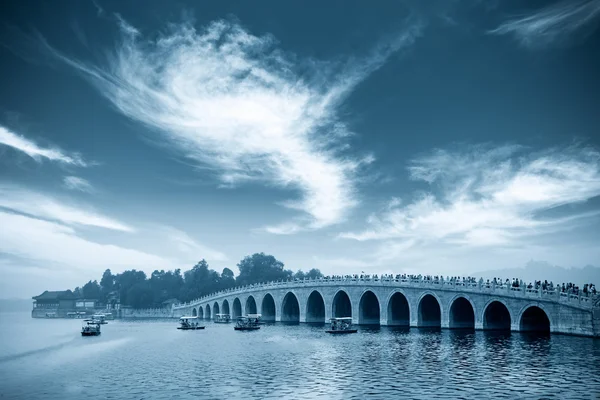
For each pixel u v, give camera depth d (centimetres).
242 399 3731
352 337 7756
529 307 6856
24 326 16712
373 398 3625
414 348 6088
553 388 3691
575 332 6172
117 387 4353
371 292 10219
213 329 11700
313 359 5597
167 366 5478
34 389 4388
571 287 6688
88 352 7250
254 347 7106
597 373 4147
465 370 4488
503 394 3581
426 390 3788
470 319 8688
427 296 8900
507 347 5728
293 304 13238
